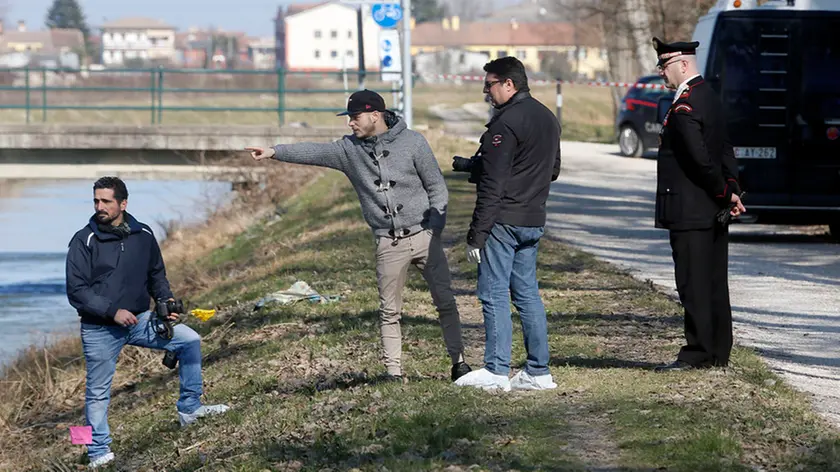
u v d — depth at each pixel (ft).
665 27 297.12
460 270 103.14
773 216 118.83
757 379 59.77
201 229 191.93
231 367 76.48
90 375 60.95
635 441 47.01
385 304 60.18
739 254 113.50
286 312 90.27
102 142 205.36
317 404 58.18
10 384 92.48
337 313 87.66
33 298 165.78
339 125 233.55
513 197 54.65
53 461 69.36
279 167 205.98
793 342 72.18
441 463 45.01
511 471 43.91
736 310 83.35
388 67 205.98
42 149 207.51
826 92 116.88
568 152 248.11
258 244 155.74
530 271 56.65
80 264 59.06
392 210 57.93
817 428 49.80
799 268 103.60
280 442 52.37
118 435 69.31
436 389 56.95
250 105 367.45
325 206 167.73
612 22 312.91
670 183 60.29
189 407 63.41
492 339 56.75
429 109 451.12
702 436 46.24
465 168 57.26
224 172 206.39
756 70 117.29
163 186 320.50
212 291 125.08
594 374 60.75
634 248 115.44
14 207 302.45
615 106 321.32
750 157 117.70
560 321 78.13
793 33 116.78
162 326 60.59
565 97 460.55
